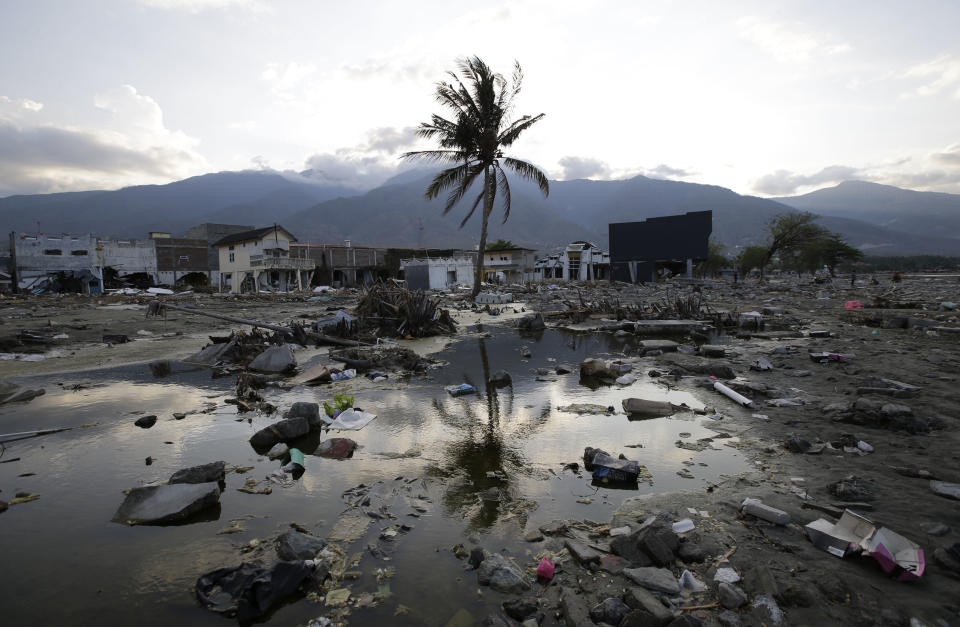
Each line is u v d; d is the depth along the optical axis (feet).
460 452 17.15
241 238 163.94
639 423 20.24
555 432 19.22
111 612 9.02
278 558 10.61
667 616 8.34
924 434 17.40
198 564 10.52
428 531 11.82
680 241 164.96
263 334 40.83
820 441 17.33
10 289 121.80
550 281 190.49
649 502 13.10
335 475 15.19
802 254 199.11
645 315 58.39
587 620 8.46
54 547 11.28
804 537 11.00
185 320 61.67
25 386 26.73
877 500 12.53
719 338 44.62
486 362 34.42
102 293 128.47
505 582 9.60
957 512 11.69
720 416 20.76
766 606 8.65
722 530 11.47
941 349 33.76
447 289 145.38
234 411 22.20
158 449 17.52
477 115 80.43
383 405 23.27
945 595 8.76
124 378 28.96
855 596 8.84
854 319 53.36
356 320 47.11
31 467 15.92
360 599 9.28
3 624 8.64
